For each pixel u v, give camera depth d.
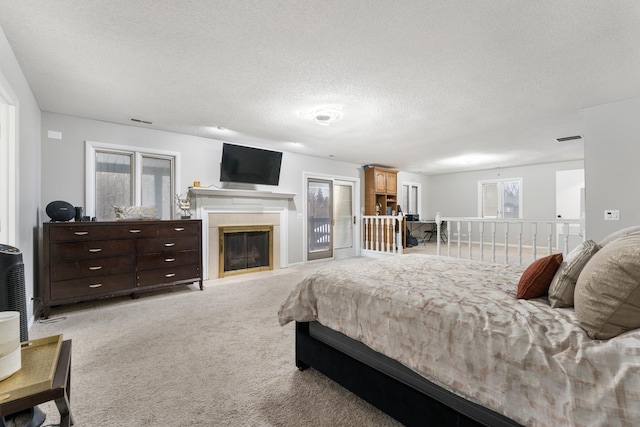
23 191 2.72
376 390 1.56
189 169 4.74
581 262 1.28
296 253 6.18
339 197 7.15
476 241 8.87
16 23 1.96
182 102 3.37
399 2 1.79
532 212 7.80
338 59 2.44
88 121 3.90
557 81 2.82
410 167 8.14
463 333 1.22
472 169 8.52
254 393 1.78
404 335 1.43
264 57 2.41
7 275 1.52
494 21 1.95
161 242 3.84
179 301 3.63
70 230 3.23
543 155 6.38
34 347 1.19
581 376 0.94
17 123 2.46
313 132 4.58
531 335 1.09
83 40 2.17
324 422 1.53
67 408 1.08
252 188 5.47
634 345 0.92
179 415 1.58
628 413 0.84
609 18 1.91
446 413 1.28
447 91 3.06
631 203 3.17
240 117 3.87
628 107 3.21
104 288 3.43
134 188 4.27
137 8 1.83
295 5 1.81
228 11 1.87
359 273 2.01
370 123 4.11
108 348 2.37
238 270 5.22
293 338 2.56
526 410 1.02
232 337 2.58
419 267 2.23
